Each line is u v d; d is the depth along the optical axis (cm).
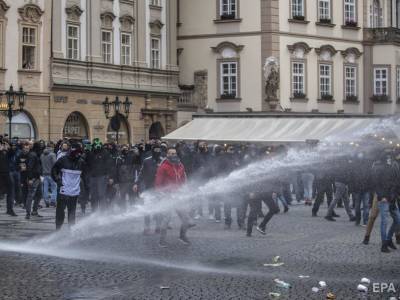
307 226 2812
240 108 6278
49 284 1598
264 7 6191
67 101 5094
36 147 3522
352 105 6856
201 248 2172
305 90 6444
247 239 2397
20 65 4794
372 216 2253
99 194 3062
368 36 6962
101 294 1500
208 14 6384
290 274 1745
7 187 3072
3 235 2402
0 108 4619
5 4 4678
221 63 6347
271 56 6178
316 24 6531
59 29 5056
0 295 1478
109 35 5488
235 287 1581
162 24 5975
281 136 5131
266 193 2481
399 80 7069
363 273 1766
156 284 1611
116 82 5503
